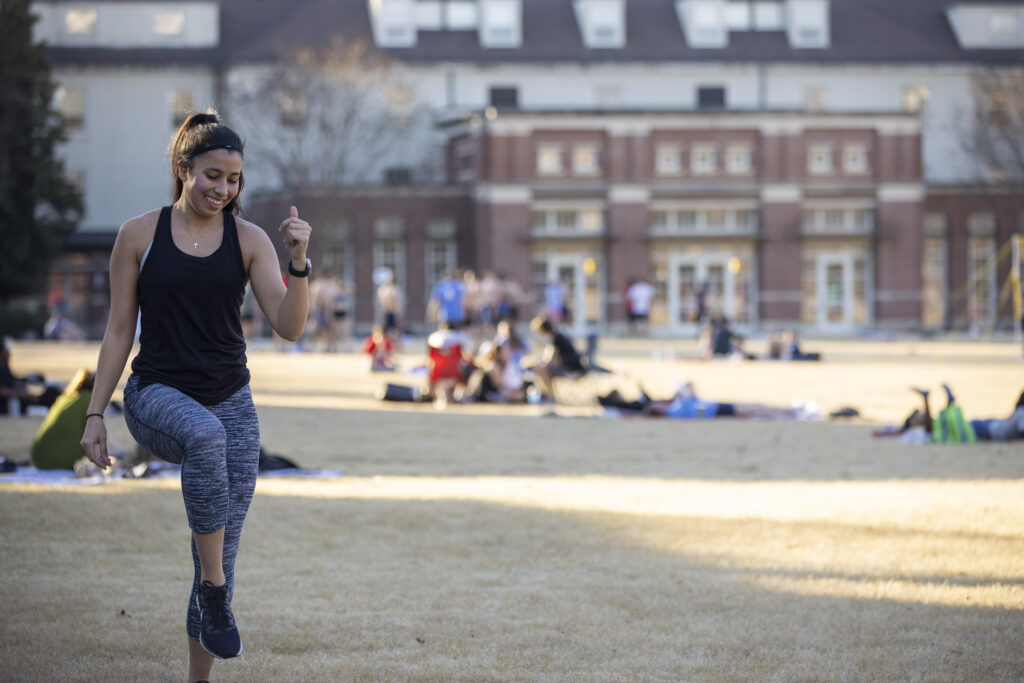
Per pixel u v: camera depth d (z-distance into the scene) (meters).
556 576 13.41
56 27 118.00
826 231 106.25
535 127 104.00
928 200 109.56
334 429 28.62
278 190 103.62
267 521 16.30
